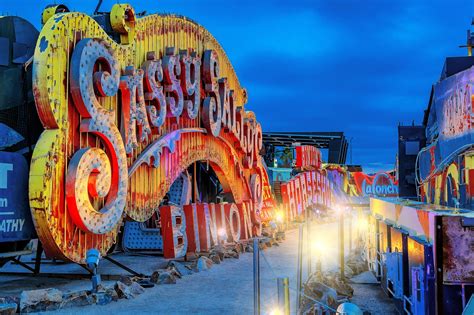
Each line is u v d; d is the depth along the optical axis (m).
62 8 12.26
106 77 11.75
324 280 10.93
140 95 13.98
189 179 20.31
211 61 19.72
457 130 15.07
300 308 8.62
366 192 47.16
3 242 10.77
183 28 18.19
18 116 11.07
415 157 24.12
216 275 13.52
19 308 8.84
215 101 20.30
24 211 10.62
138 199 14.33
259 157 27.30
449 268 6.34
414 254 7.42
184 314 9.10
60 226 10.61
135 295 10.75
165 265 15.42
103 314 8.99
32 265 15.69
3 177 10.15
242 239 21.91
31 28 11.61
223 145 22.14
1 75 11.00
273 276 13.23
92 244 11.89
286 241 23.52
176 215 16.89
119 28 13.63
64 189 10.82
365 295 10.98
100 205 12.16
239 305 9.89
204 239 17.69
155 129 15.30
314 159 45.19
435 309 6.36
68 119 11.05
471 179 13.78
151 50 15.58
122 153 12.66
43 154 10.23
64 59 10.87
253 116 26.72
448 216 6.39
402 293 8.12
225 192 23.45
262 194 27.34
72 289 11.44
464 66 17.97
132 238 18.80
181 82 17.25
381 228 11.15
